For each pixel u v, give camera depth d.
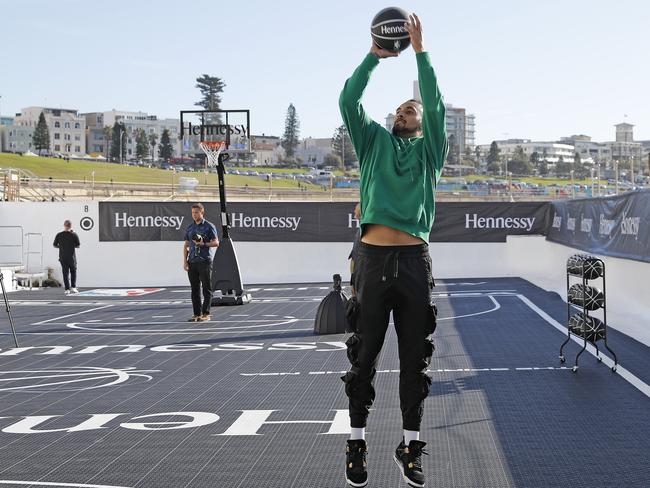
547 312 16.53
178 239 27.42
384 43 4.46
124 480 5.69
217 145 19.91
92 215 27.52
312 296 21.91
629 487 5.36
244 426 7.30
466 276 27.39
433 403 8.12
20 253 27.78
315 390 9.05
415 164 4.47
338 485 5.50
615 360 9.77
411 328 4.47
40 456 6.37
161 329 15.41
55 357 12.12
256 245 27.47
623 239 14.11
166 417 7.77
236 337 13.97
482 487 5.40
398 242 4.42
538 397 8.34
